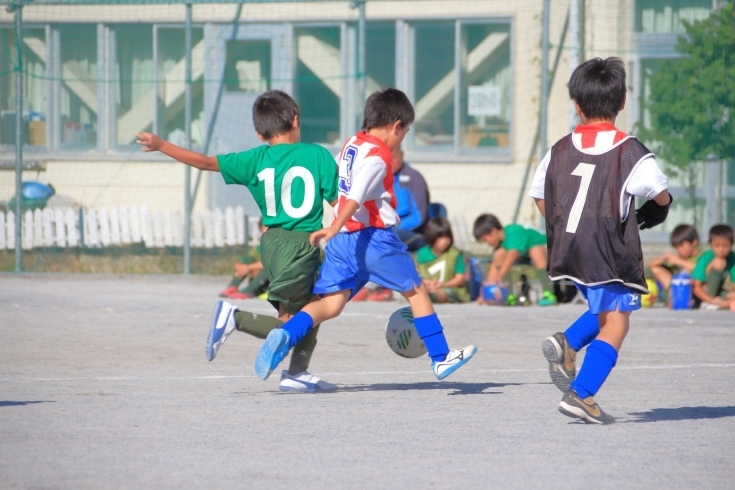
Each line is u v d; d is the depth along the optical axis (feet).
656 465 49.19
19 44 173.47
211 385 73.26
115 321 111.14
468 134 225.15
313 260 67.51
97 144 231.91
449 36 224.94
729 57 185.68
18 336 98.53
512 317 120.78
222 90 232.73
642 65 210.59
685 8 208.54
